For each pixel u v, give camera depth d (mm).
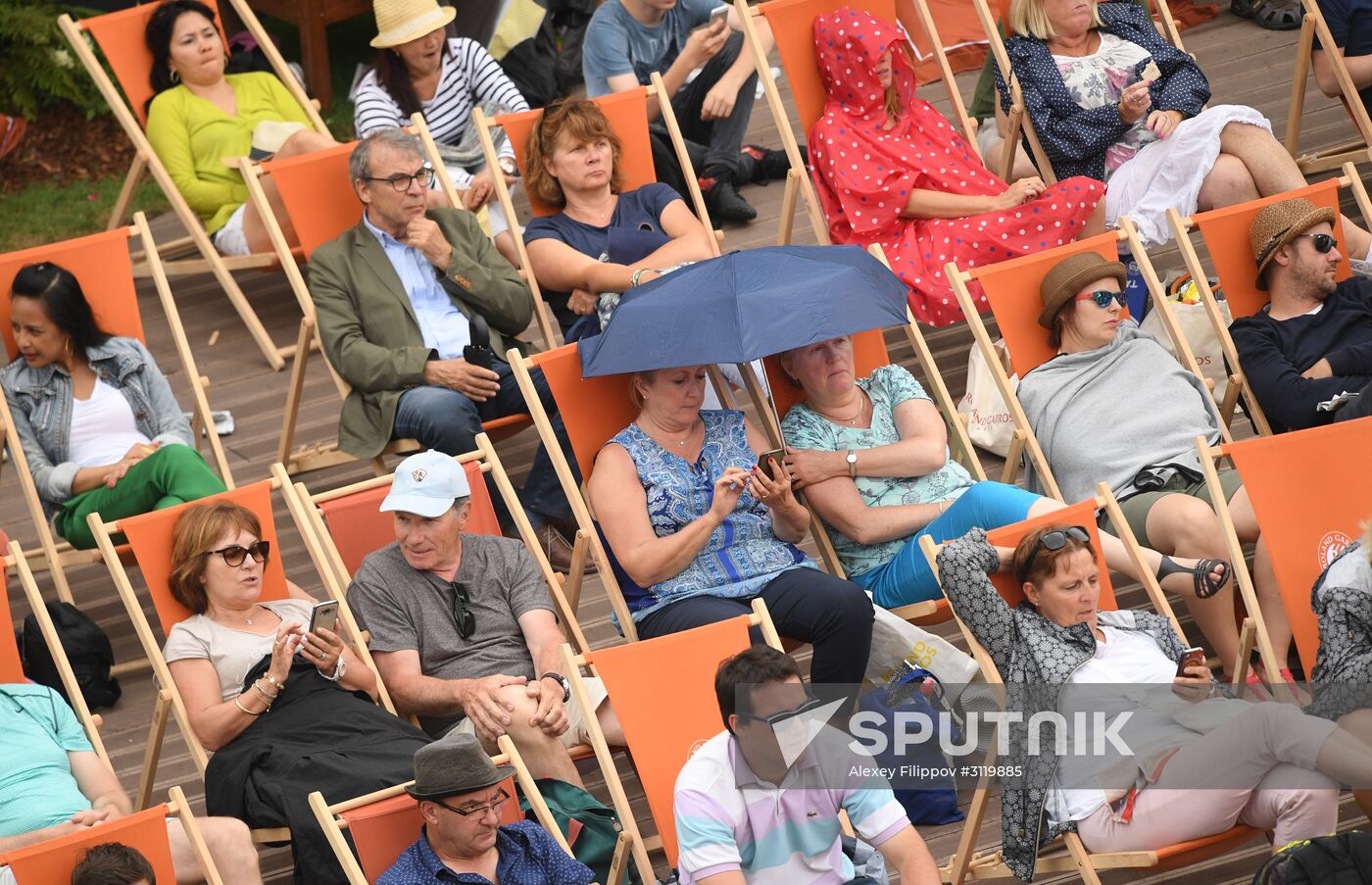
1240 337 21031
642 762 15773
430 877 14695
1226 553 18422
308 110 28297
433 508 17688
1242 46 33094
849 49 24391
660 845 16422
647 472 18422
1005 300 20797
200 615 17547
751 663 14125
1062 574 16141
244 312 26203
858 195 24141
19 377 21391
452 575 18094
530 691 16656
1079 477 19891
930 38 26500
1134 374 20344
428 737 16750
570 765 16812
